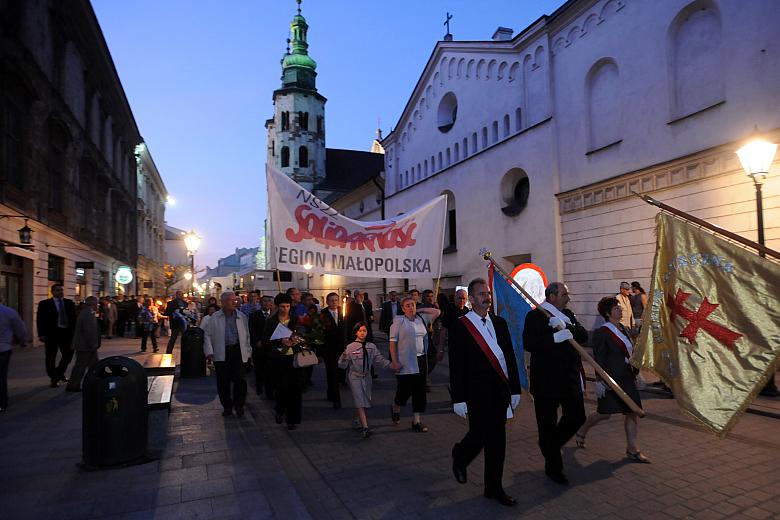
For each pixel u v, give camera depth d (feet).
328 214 24.32
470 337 13.37
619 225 44.16
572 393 14.16
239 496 13.35
